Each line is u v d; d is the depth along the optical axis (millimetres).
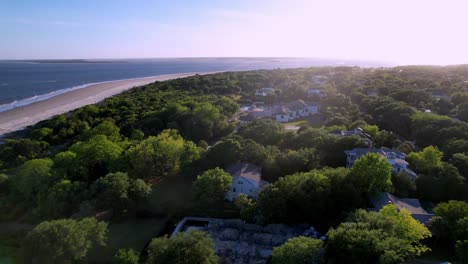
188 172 56500
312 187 43906
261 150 58312
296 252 31625
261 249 39344
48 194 46062
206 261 31625
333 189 43875
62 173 51000
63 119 94000
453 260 34594
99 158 55688
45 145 75312
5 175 54562
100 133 75312
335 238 32469
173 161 57062
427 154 54719
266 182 52281
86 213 42625
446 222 37094
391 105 88500
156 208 49344
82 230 36281
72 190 46531
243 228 44375
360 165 45344
